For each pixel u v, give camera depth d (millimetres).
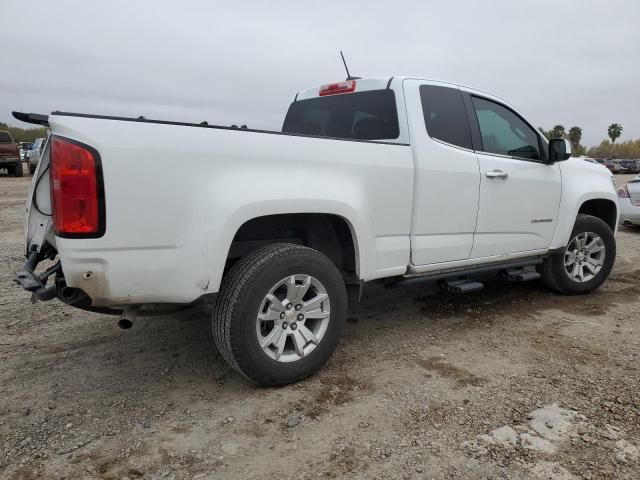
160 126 2572
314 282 3104
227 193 2729
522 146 4547
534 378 3201
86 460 2367
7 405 2852
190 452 2438
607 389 3045
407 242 3650
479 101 4273
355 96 4125
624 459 2363
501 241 4309
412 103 3750
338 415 2766
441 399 2934
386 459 2379
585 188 4992
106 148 2414
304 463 2354
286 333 3031
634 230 9891
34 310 4469
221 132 2744
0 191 15227
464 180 3920
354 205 3234
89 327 4090
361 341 3857
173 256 2623
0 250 6906
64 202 2400
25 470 2287
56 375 3232
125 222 2490
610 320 4355
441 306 4746
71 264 2441
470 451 2428
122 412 2791
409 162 3584
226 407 2852
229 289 2861
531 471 2281
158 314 2881
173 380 3176
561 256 4922
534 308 4707
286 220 3320
